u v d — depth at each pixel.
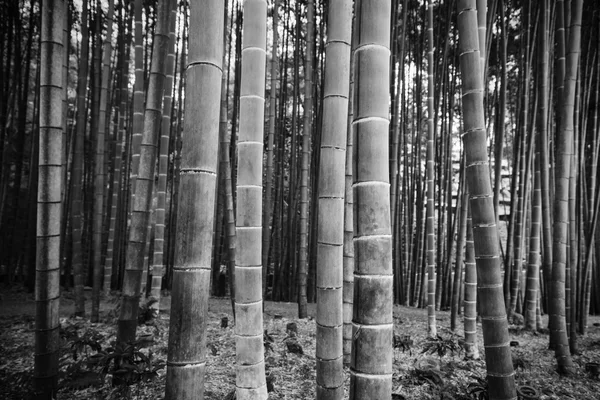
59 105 2.34
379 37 1.36
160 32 3.12
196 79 1.36
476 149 2.38
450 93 7.73
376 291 1.31
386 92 1.37
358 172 1.36
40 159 2.29
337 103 2.09
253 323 2.62
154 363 3.04
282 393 3.16
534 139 6.61
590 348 4.86
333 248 2.07
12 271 9.06
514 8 7.10
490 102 8.59
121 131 7.43
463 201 5.57
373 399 1.29
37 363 2.33
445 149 8.40
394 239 8.73
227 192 4.92
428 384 3.38
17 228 9.44
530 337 5.40
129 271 3.20
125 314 3.18
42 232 2.32
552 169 6.49
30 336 4.83
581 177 5.56
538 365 4.20
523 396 3.10
